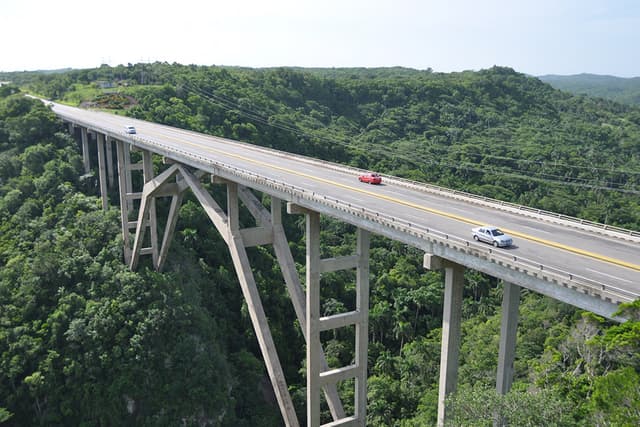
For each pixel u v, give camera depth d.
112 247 57.59
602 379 17.09
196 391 46.88
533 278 19.97
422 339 53.53
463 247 22.27
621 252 23.42
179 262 60.66
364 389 36.09
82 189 67.62
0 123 73.00
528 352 45.25
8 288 49.75
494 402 18.92
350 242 71.88
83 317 49.12
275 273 64.38
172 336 50.34
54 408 45.09
